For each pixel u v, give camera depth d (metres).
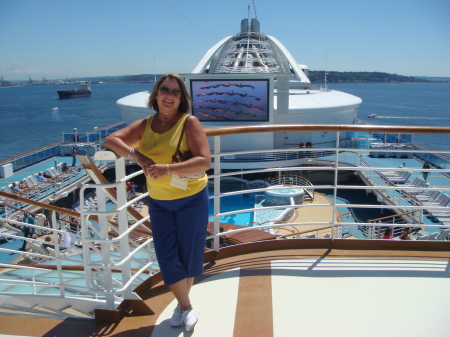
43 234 14.95
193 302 3.02
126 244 2.84
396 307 2.91
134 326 2.75
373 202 23.58
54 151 33.62
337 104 33.19
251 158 29.41
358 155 28.23
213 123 28.39
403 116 116.88
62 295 3.24
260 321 2.76
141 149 2.58
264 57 52.41
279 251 3.90
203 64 47.00
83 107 157.62
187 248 2.69
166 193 2.55
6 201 17.95
